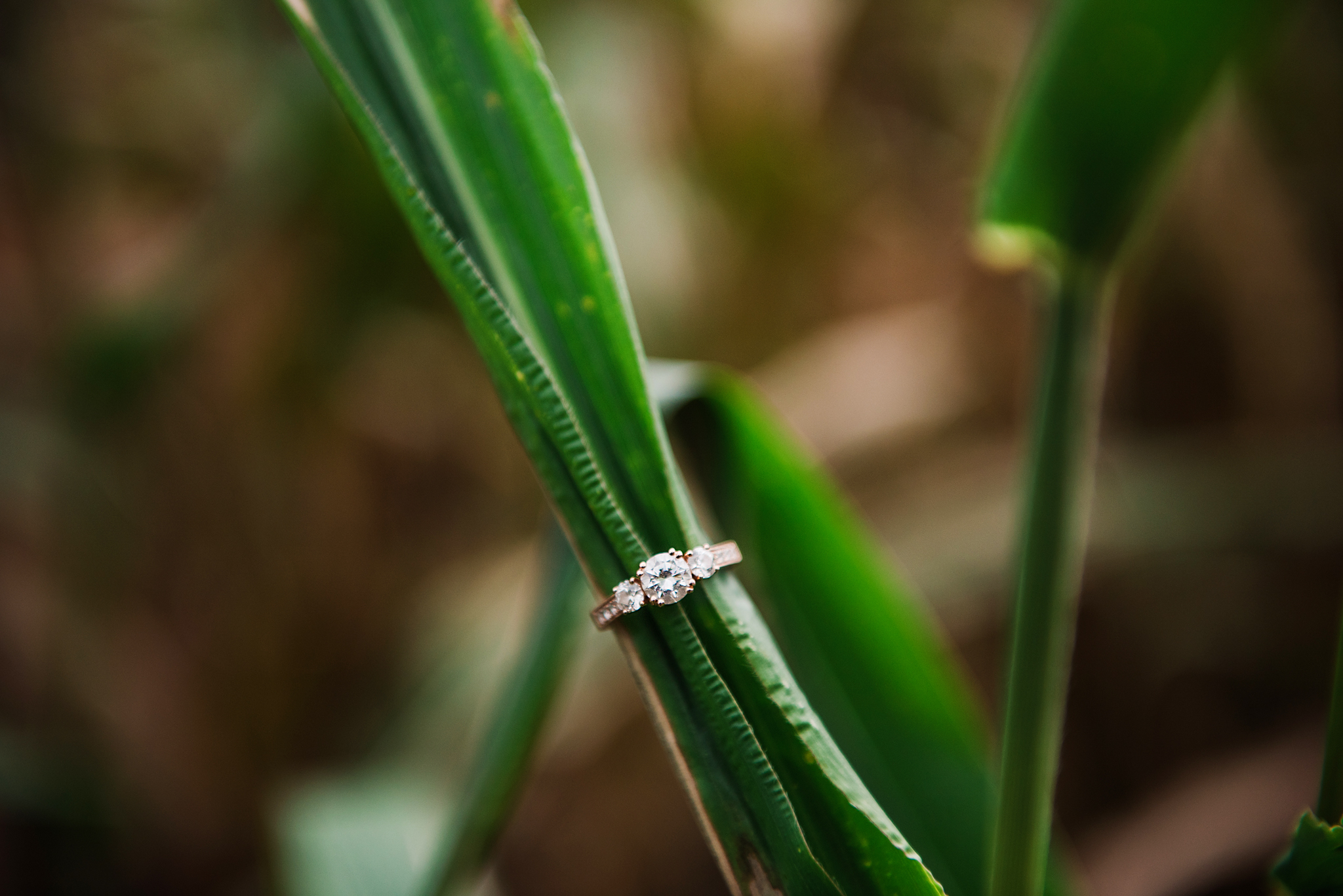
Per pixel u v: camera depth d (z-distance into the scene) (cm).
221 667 96
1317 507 86
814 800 28
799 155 100
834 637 38
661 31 94
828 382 96
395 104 29
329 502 99
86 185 92
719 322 101
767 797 28
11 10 79
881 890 28
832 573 37
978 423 109
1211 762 98
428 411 109
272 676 97
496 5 29
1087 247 34
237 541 95
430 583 103
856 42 97
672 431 36
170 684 95
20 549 106
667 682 28
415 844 55
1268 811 83
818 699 38
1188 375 104
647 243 90
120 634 91
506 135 29
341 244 83
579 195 28
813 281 107
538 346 29
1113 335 104
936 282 111
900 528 88
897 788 39
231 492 95
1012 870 34
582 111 88
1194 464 91
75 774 83
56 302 84
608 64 89
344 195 80
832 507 36
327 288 86
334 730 97
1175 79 32
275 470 95
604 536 28
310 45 27
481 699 80
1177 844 82
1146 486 89
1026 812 34
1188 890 86
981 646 107
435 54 29
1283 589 100
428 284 91
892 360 97
